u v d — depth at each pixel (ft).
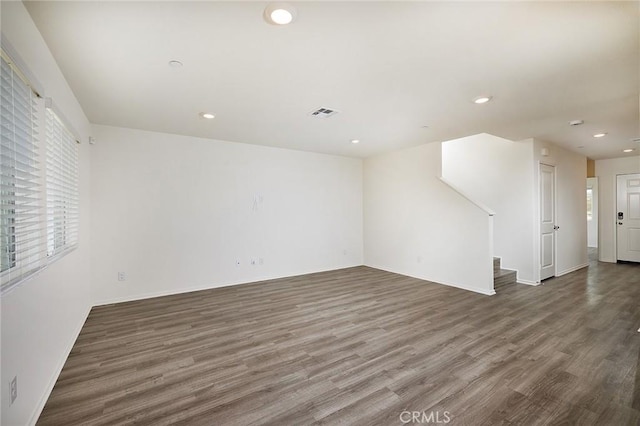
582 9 5.34
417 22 5.72
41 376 5.96
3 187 4.64
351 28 5.91
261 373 7.15
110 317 10.87
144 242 13.30
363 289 14.71
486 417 5.60
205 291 14.39
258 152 16.51
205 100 9.72
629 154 19.48
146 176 13.35
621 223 21.07
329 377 6.97
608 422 5.46
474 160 17.85
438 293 13.93
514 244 16.06
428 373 7.11
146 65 7.34
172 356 7.98
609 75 7.93
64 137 8.20
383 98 9.55
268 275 16.87
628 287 14.76
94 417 5.61
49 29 5.83
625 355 7.93
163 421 5.51
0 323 4.34
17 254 5.15
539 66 7.46
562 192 17.61
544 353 8.06
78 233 9.76
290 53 6.84
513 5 5.24
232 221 15.64
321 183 18.98
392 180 18.66
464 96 9.41
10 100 4.74
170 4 5.16
